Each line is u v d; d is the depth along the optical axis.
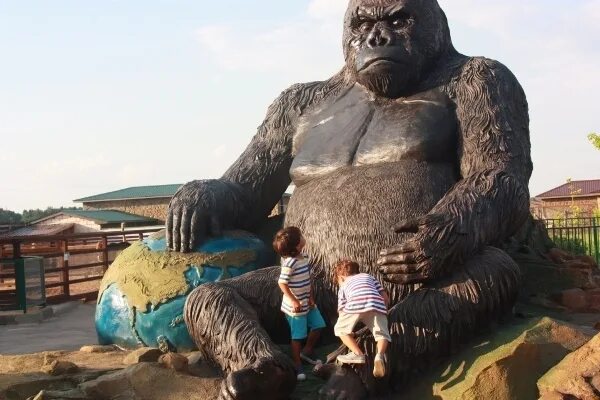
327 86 6.81
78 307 14.63
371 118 6.25
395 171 5.80
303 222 5.95
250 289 5.50
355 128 6.25
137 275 6.29
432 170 5.82
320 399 4.68
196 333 5.24
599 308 6.74
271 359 4.64
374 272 5.52
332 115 6.51
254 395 4.48
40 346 9.14
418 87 6.25
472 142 5.84
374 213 5.64
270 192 6.91
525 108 6.24
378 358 4.57
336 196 5.83
